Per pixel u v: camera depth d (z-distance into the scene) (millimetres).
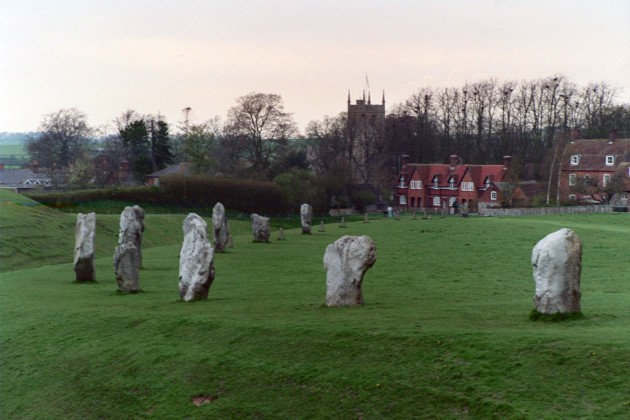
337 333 31000
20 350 37062
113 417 29906
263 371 29516
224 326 34031
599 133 199375
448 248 77000
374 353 28953
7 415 32125
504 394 24875
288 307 38688
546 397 24281
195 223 43344
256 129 185500
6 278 57688
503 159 195250
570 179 172375
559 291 31625
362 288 47375
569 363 25625
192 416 28219
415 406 25531
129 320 37625
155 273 58531
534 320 31828
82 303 43844
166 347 33438
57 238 85688
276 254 73500
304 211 104062
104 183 191500
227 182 148375
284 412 27141
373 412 25844
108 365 33375
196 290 42656
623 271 53969
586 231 90875
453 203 181250
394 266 61062
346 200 177625
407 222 125250
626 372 24656
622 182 155250
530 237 88125
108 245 88875
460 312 35219
